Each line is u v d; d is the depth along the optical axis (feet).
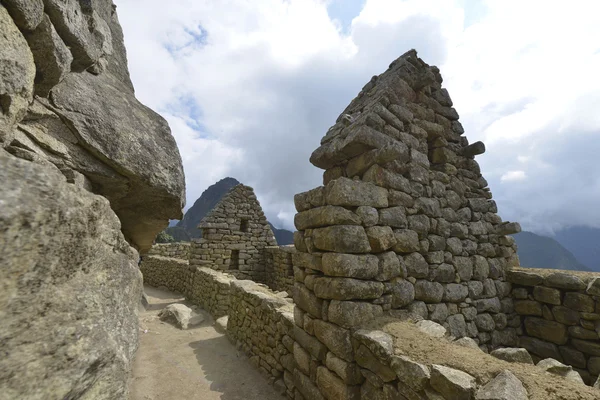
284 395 12.84
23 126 6.15
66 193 3.51
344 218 10.08
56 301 3.32
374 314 9.93
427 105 16.01
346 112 17.56
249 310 18.20
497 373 6.53
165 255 54.70
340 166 14.11
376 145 12.03
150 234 15.46
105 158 7.96
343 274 9.57
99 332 3.76
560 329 13.92
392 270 10.84
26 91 4.80
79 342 3.36
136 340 4.86
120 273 5.11
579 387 6.05
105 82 9.25
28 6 4.49
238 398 12.79
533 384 6.12
